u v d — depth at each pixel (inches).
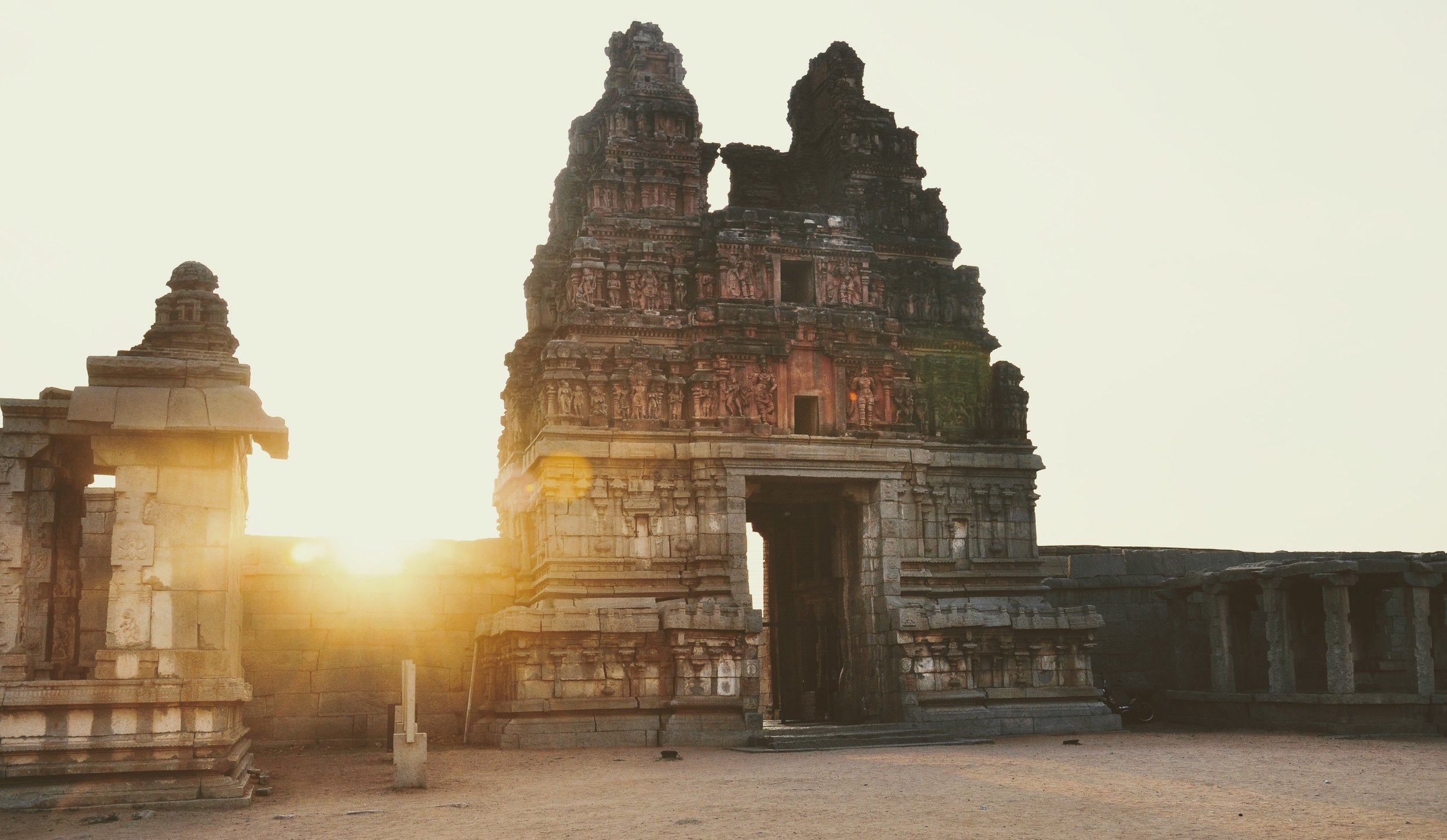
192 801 997.2
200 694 1019.9
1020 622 1790.1
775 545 2186.3
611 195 1886.1
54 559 1151.6
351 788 1173.1
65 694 991.6
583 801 1032.8
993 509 1935.3
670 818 911.0
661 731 1611.7
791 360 1856.5
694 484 1774.1
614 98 1979.6
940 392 1957.4
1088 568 2102.6
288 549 1796.3
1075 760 1298.0
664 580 1740.9
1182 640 1950.1
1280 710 1702.8
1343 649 1640.0
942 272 2012.8
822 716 1983.3
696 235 1895.9
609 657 1640.0
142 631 1032.8
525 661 1610.5
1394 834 787.4
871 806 949.8
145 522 1050.7
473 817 946.7
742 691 1644.9
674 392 1798.7
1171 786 1040.8
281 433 1075.9
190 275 1128.2
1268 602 1743.4
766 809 943.7
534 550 1823.3
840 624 1919.3
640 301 1835.6
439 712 1817.2
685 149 1924.2
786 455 1800.0
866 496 1865.2
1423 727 1572.3
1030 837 797.9
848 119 2044.8
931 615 1758.1
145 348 1108.5
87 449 1149.7
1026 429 1983.3
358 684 1792.6
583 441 1736.0
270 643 1766.7
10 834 884.0
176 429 1053.8
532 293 1987.0
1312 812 882.8
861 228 1990.7
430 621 1839.3
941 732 1679.4
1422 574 1617.9
